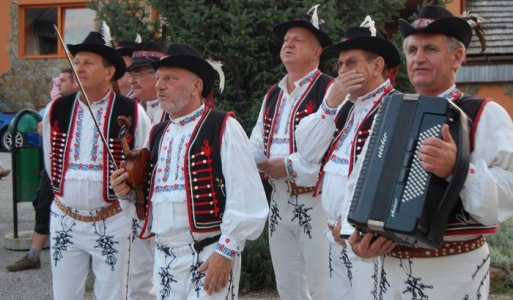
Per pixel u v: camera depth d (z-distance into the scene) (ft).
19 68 54.08
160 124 10.77
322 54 13.35
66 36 53.01
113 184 10.27
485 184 7.07
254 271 16.79
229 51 17.71
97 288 11.99
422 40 8.10
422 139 7.14
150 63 14.62
